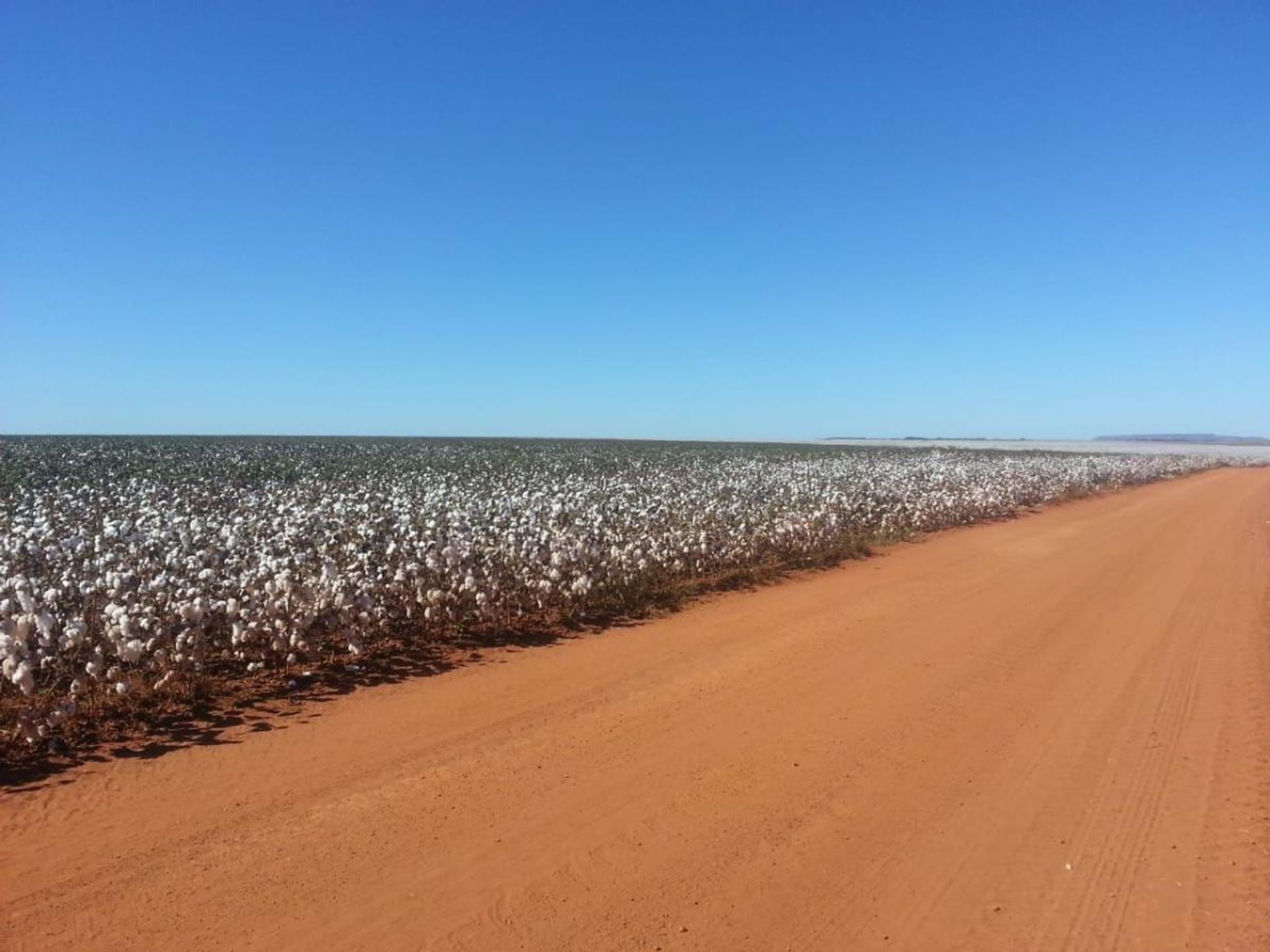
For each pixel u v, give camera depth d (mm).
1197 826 5074
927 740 6500
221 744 6109
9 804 5055
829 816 5164
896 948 3830
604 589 11469
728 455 57062
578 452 56625
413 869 4410
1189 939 3914
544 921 3969
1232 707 7293
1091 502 31969
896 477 29516
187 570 9672
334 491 23000
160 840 4648
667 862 4559
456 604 9852
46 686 6855
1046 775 5836
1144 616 11023
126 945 3678
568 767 5844
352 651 8023
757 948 3807
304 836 4742
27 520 14211
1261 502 31156
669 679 8016
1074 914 4133
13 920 3844
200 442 60344
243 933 3793
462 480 28141
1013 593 12664
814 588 13109
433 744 6219
